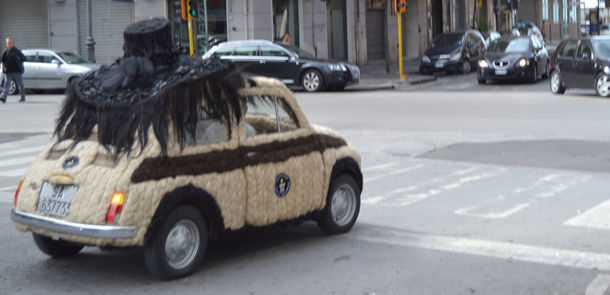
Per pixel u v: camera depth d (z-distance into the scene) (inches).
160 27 244.4
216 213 236.4
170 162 224.5
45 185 232.4
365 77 1204.5
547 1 2923.2
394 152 493.0
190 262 236.4
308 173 268.1
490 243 274.5
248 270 244.8
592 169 423.2
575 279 231.3
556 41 2864.2
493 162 451.8
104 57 1327.5
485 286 225.8
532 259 253.3
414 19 1747.0
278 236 290.0
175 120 226.8
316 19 1376.7
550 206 336.2
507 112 697.0
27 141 586.6
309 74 1007.6
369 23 1600.6
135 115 225.8
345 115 706.8
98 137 229.3
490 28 2327.8
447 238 283.0
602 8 3038.9
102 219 216.5
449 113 703.7
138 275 241.3
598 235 283.4
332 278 235.5
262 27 1275.8
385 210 334.6
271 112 263.7
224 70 242.2
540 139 529.0
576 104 747.4
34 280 239.0
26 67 1088.8
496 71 1070.4
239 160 243.4
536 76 1100.5
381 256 260.1
